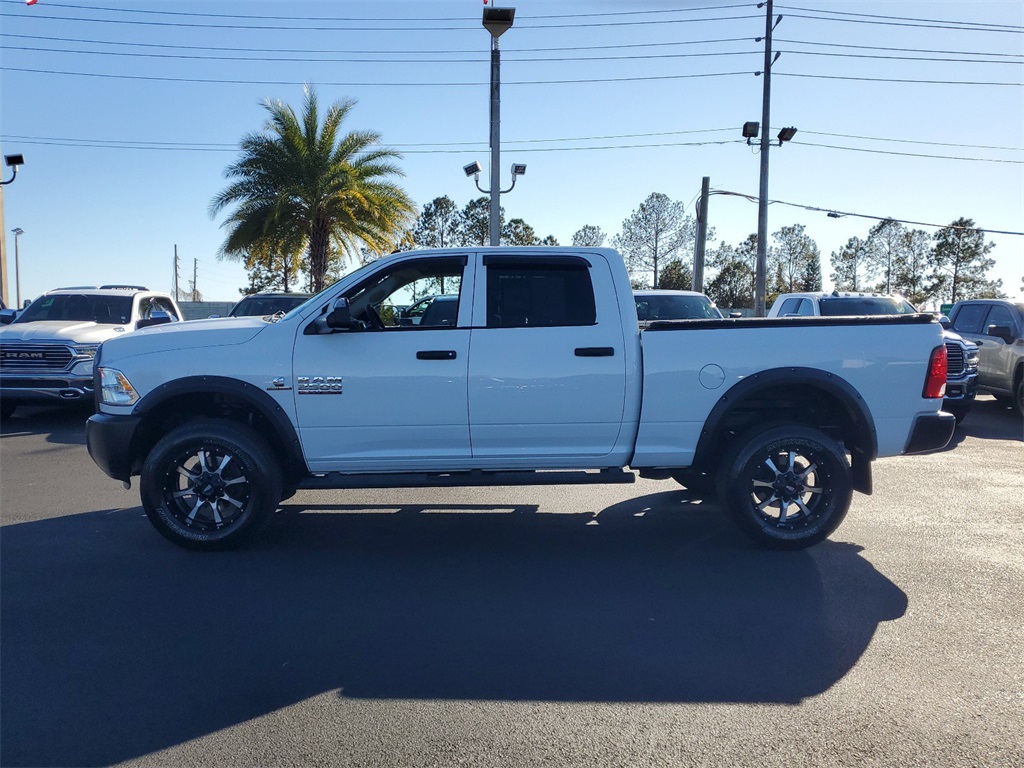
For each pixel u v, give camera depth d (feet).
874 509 23.71
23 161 64.85
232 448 18.88
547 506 23.95
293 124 77.15
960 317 50.67
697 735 11.09
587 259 19.47
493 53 52.90
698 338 19.03
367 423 19.08
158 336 19.42
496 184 54.19
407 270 19.66
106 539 20.43
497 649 13.89
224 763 10.44
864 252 221.25
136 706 11.91
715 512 23.25
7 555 19.08
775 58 86.74
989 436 38.04
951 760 10.52
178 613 15.49
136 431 18.94
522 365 18.97
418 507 23.82
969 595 16.51
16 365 37.40
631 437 19.33
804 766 10.38
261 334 19.19
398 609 15.74
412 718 11.55
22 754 10.64
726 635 14.47
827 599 16.29
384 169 82.64
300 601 16.15
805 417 20.40
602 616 15.38
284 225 79.41
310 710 11.79
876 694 12.28
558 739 11.00
